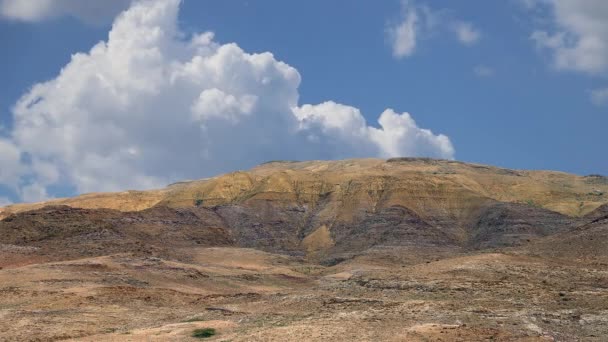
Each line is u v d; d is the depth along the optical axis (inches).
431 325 2456.9
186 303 3855.8
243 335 2497.5
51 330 2891.2
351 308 2972.4
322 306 3100.4
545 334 2407.7
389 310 2844.5
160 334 2652.6
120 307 3592.5
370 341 2269.9
